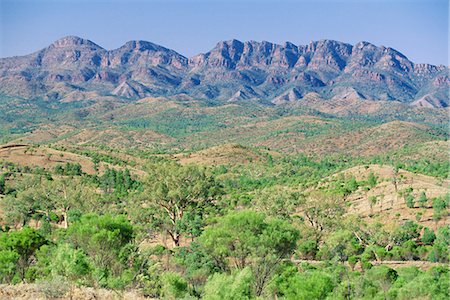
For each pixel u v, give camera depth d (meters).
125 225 39.00
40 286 28.25
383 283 39.59
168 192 68.50
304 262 50.56
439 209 70.56
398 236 61.69
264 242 34.44
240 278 28.53
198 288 34.91
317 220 70.56
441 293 34.06
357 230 64.94
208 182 73.12
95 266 34.78
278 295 34.62
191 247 49.19
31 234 40.94
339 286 35.78
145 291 33.09
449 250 53.25
